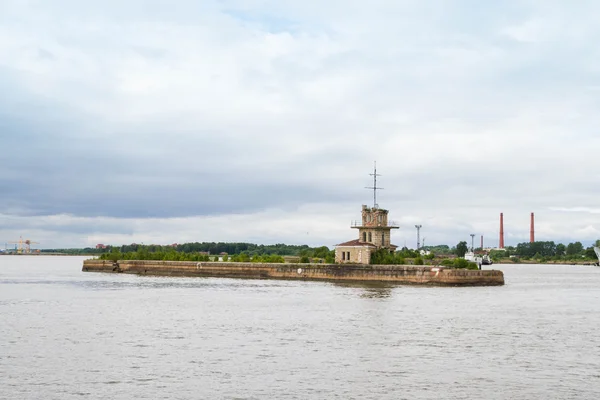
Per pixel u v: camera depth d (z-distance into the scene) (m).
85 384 50.22
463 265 151.75
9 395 47.28
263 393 47.94
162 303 104.06
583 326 78.50
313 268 165.50
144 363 56.91
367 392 48.25
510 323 80.44
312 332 72.88
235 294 120.94
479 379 51.91
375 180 171.50
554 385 50.28
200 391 48.41
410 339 68.50
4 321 82.19
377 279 153.38
